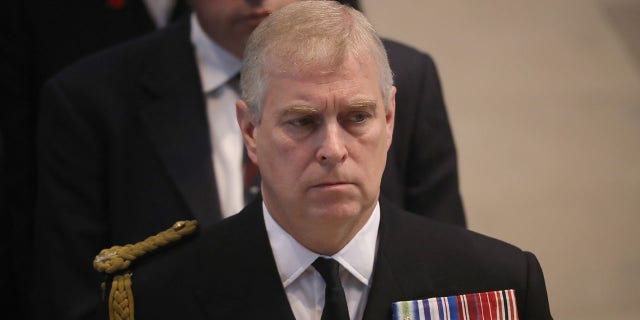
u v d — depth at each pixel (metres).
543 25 13.91
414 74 5.73
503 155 11.45
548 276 9.86
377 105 3.74
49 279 5.46
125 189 5.43
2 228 6.46
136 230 5.34
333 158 3.63
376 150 3.75
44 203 5.57
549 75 12.91
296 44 3.67
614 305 9.55
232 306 4.00
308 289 4.00
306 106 3.63
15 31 6.71
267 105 3.74
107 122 5.51
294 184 3.71
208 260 4.11
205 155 5.39
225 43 5.47
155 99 5.54
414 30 13.27
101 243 5.49
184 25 5.78
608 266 10.05
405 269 4.06
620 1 14.85
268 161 3.79
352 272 3.99
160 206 5.34
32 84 6.78
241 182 5.37
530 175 11.20
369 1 13.73
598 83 12.85
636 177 11.34
